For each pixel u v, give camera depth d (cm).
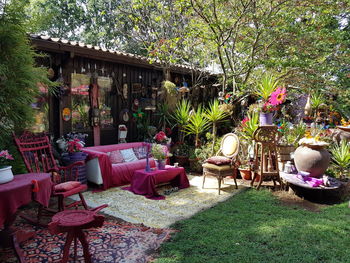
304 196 449
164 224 335
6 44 344
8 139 383
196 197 444
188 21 712
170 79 762
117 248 274
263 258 249
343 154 504
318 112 715
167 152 505
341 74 660
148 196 439
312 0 574
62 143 504
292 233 302
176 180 504
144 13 752
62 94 515
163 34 745
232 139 511
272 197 443
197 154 630
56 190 329
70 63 534
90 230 314
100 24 1519
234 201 421
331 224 329
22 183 263
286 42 632
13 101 347
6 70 333
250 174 545
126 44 1200
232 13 623
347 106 742
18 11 350
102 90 603
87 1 1623
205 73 816
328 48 643
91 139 586
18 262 252
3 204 242
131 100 669
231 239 288
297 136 586
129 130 669
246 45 706
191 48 762
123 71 645
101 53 545
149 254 263
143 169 510
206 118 661
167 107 706
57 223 210
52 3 1502
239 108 816
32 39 429
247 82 723
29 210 378
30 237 291
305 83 690
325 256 255
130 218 354
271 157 511
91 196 442
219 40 611
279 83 691
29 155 384
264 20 581
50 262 251
